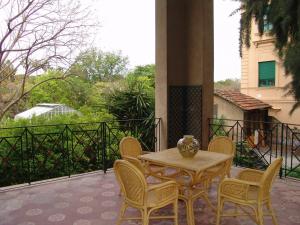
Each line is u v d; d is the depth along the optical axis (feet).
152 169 11.12
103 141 15.03
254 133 17.94
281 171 13.64
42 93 30.81
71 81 29.04
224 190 8.42
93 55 31.09
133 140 11.68
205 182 10.66
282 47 12.69
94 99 30.30
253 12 13.25
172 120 17.01
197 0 16.40
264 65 36.40
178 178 10.53
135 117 22.68
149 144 19.21
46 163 16.03
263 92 36.42
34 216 9.72
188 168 8.76
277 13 12.13
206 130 16.79
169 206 10.35
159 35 16.67
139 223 9.18
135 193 7.79
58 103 30.55
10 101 25.12
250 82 38.06
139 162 9.45
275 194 11.66
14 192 11.96
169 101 16.79
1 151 14.78
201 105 16.61
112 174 14.55
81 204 10.72
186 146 9.68
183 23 17.11
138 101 22.56
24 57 23.84
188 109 17.38
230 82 47.39
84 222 9.27
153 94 23.41
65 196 11.52
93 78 36.22
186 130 17.58
